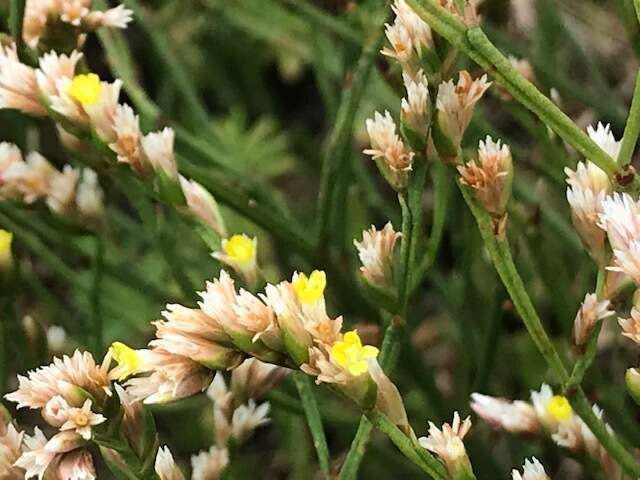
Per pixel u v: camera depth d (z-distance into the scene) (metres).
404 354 0.14
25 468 0.09
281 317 0.09
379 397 0.09
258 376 0.11
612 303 0.09
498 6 0.12
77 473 0.09
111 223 0.17
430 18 0.09
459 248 0.17
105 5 0.14
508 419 0.10
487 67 0.09
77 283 0.15
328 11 0.16
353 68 0.15
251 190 0.16
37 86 0.11
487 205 0.09
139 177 0.11
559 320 0.15
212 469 0.11
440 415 0.15
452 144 0.10
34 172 0.12
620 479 0.10
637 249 0.08
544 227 0.17
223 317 0.09
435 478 0.09
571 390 0.09
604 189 0.09
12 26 0.12
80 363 0.09
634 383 0.09
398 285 0.11
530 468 0.09
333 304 0.15
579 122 0.18
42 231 0.15
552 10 0.16
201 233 0.11
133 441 0.09
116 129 0.11
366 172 0.18
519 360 0.18
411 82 0.10
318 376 0.09
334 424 0.16
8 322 0.13
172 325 0.09
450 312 0.17
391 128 0.10
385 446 0.18
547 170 0.15
